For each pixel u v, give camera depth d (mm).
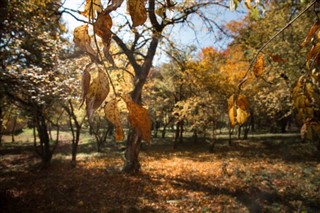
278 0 9703
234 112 812
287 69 11250
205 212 9383
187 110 23828
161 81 28891
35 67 8594
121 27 6418
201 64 17906
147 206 10070
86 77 440
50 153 19500
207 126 29625
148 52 13562
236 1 862
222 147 29219
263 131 46969
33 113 14906
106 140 37219
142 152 26672
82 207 10188
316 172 14680
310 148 22078
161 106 31766
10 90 8602
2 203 10664
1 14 6562
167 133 48688
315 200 10078
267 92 19328
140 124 441
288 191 11281
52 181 14508
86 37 463
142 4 457
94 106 433
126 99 455
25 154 26828
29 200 11234
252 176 14250
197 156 23469
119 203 10500
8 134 44156
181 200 10609
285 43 10977
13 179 15703
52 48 9484
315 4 804
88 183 13500
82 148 30969
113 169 16266
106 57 463
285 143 27781
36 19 7379
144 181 13484
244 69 15688
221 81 17281
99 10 464
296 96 838
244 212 9312
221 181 13477
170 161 20609
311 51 798
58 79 9578
